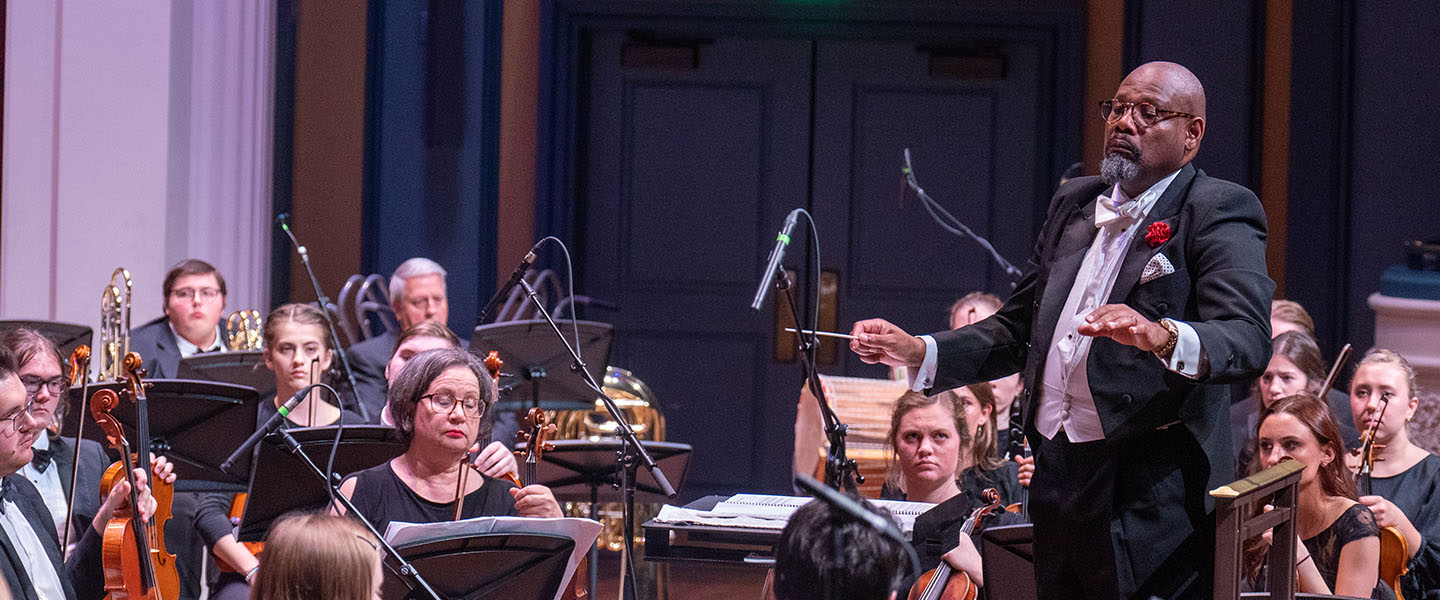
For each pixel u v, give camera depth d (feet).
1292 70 43.42
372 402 35.70
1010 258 46.37
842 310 46.62
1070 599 15.29
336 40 45.83
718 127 46.57
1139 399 14.32
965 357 16.20
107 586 23.20
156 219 37.11
